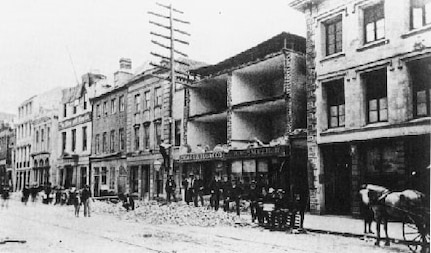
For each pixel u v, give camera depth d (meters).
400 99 18.19
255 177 26.25
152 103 37.81
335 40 22.03
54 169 54.47
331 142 21.19
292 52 25.42
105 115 45.47
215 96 36.19
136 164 39.34
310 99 22.64
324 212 21.64
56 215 24.30
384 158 18.84
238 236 14.81
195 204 25.42
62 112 54.81
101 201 34.72
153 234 15.51
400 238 13.49
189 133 34.28
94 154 46.88
